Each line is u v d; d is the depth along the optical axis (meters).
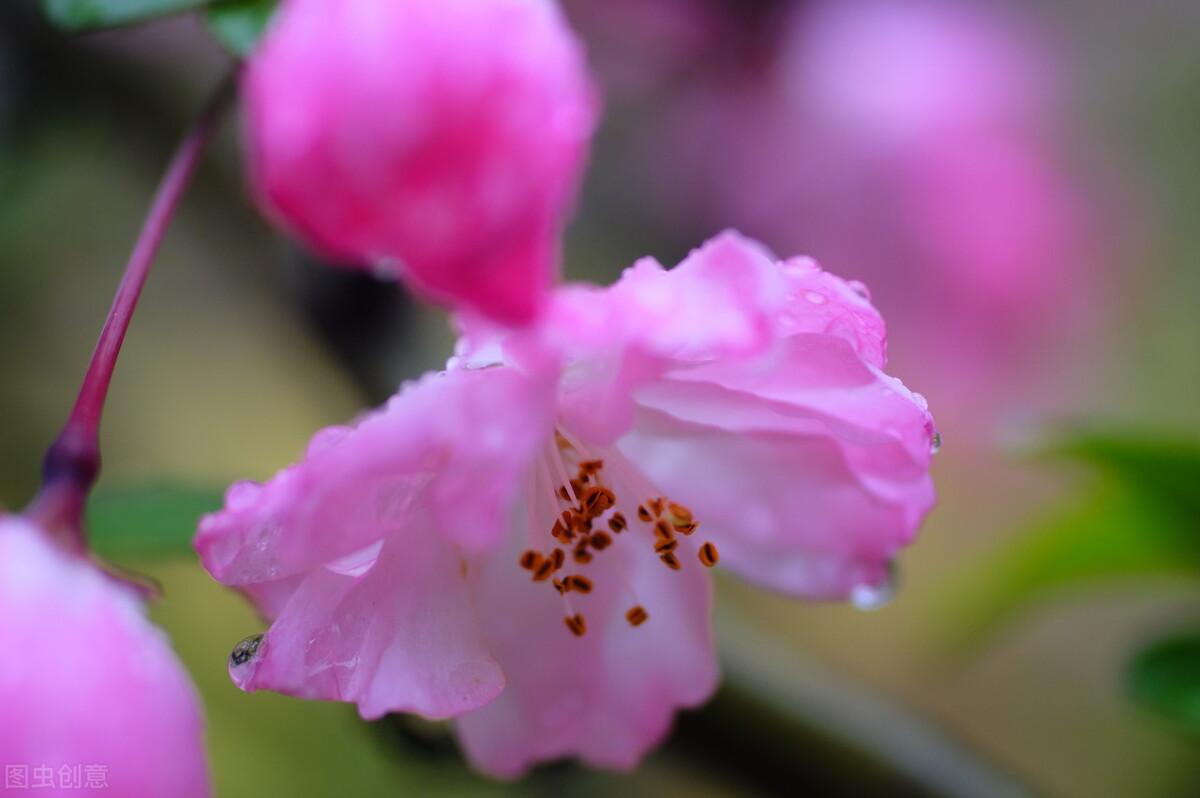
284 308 0.27
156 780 0.15
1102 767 0.35
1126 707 0.34
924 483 0.18
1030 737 0.36
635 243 0.31
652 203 0.31
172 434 0.31
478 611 0.19
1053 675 0.37
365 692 0.17
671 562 0.19
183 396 0.32
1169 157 0.34
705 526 0.19
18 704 0.14
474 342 0.16
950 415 0.32
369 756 0.28
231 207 0.27
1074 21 0.33
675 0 0.30
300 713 0.29
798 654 0.24
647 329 0.16
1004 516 0.36
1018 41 0.31
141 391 0.31
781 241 0.31
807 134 0.30
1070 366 0.32
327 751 0.29
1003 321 0.31
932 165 0.30
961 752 0.23
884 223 0.31
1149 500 0.22
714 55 0.30
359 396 0.25
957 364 0.31
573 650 0.19
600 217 0.31
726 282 0.16
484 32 0.14
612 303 0.16
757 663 0.23
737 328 0.16
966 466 0.36
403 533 0.17
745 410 0.18
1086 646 0.37
